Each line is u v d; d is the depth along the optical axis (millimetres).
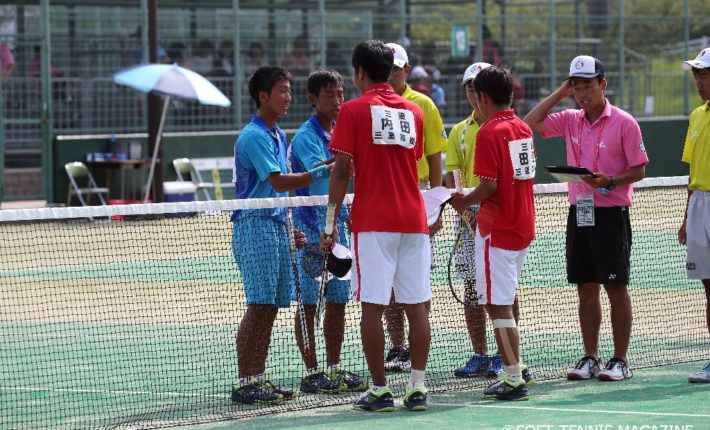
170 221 40219
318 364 18266
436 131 18625
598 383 16891
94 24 48844
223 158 49906
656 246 31922
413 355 15195
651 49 58875
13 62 47219
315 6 52844
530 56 55094
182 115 49844
